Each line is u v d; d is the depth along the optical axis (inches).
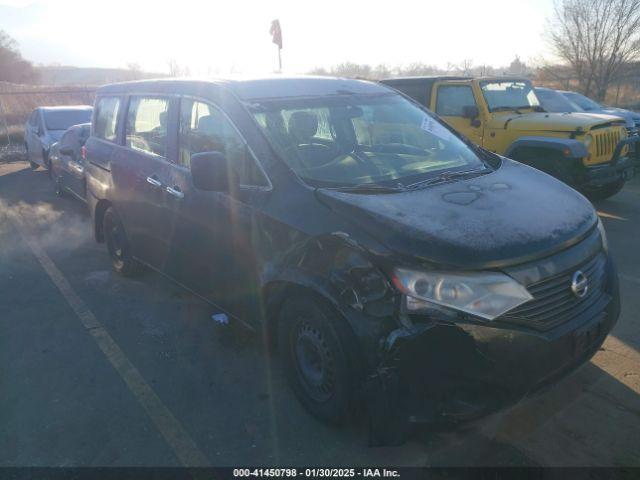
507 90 346.6
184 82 170.2
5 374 152.6
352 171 135.9
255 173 136.0
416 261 101.3
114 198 204.4
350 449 118.1
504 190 128.7
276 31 432.5
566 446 116.6
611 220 289.6
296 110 148.3
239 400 137.3
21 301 202.5
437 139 162.4
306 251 117.1
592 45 936.9
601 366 145.3
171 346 165.5
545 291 105.9
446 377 99.4
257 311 138.1
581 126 287.4
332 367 115.6
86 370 153.6
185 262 168.1
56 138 451.5
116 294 206.2
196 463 115.9
